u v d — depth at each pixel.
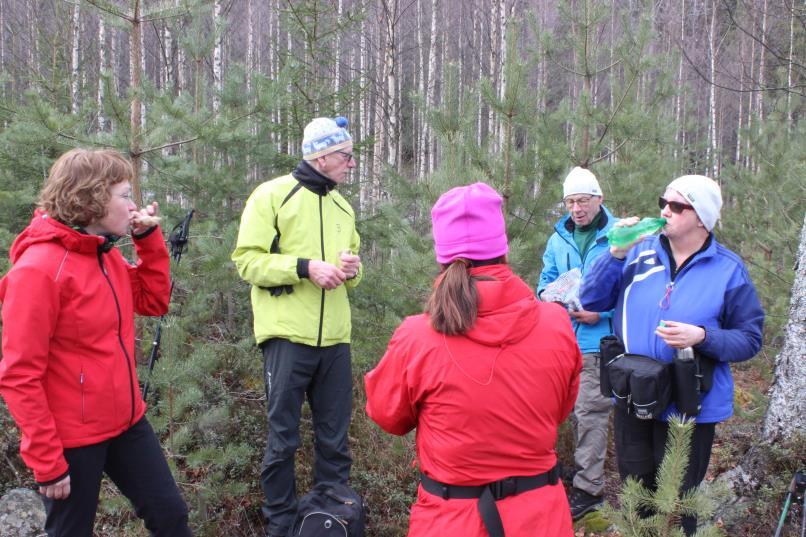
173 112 4.37
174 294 5.49
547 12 13.98
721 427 4.80
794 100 9.30
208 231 5.04
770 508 3.39
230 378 5.01
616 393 2.73
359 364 4.75
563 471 4.55
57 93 7.63
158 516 2.62
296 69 6.26
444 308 1.79
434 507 1.85
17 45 12.51
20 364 2.15
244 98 5.66
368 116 13.80
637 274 2.87
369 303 4.85
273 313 3.28
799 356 3.46
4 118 4.71
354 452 4.51
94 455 2.37
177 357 3.91
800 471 3.32
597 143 5.82
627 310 2.87
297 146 6.58
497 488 1.79
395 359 1.91
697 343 2.54
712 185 2.68
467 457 1.79
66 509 2.36
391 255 4.90
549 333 1.87
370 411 2.01
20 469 4.01
